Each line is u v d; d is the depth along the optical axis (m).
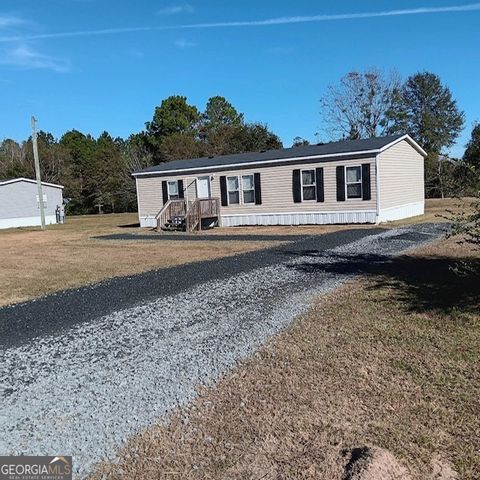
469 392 3.59
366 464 2.63
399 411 3.34
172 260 11.08
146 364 4.45
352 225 17.42
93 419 3.43
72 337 5.38
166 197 22.47
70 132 61.41
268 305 6.33
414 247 10.83
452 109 54.59
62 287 8.43
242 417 3.36
